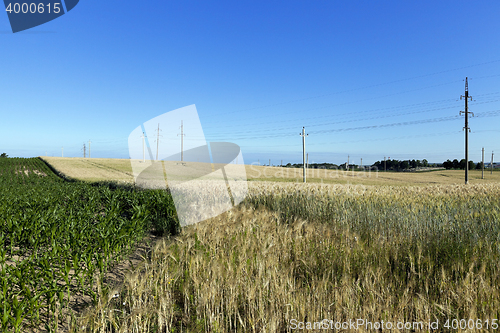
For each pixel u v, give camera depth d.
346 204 9.70
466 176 33.44
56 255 4.51
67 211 9.79
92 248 5.08
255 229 6.41
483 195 12.44
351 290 3.55
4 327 2.95
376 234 6.59
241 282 3.88
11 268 3.59
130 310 3.41
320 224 7.50
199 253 4.59
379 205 9.37
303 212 9.48
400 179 52.84
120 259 5.84
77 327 3.01
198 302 3.57
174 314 3.67
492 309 3.24
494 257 4.99
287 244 5.68
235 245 5.13
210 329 3.23
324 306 3.24
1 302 3.14
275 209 9.88
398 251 5.59
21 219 6.66
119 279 4.78
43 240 5.93
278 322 3.16
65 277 3.72
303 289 3.92
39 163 64.75
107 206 10.70
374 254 5.26
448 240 6.00
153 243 7.02
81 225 6.53
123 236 5.92
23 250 5.95
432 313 3.38
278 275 3.97
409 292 3.99
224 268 4.06
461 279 4.09
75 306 3.88
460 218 7.21
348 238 5.89
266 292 3.61
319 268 4.82
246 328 3.25
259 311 3.27
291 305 3.28
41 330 3.33
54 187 21.02
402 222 7.22
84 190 18.06
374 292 3.48
